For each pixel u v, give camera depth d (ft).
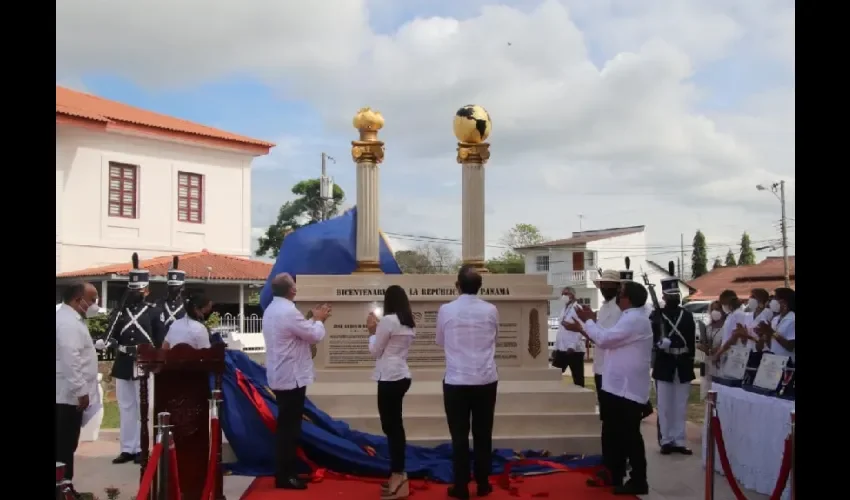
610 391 22.59
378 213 35.24
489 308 22.65
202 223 96.32
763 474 22.98
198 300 26.32
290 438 23.22
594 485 23.44
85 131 84.23
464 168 35.70
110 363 61.98
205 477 20.08
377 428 28.09
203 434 20.20
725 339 31.91
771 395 23.53
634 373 22.35
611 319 26.07
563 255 146.30
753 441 23.58
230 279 87.15
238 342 64.39
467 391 21.97
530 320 32.48
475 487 23.50
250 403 25.98
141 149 89.81
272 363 23.24
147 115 95.40
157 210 91.30
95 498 22.71
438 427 27.96
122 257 87.51
